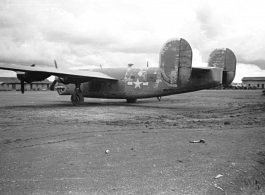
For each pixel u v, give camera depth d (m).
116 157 5.34
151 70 18.77
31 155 5.48
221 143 6.53
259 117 12.20
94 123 10.10
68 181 4.07
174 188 3.85
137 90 19.34
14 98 30.81
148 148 6.06
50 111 14.99
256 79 110.50
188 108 17.56
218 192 3.77
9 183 3.98
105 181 4.09
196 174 4.38
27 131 8.29
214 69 15.74
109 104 21.14
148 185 3.95
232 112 14.73
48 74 17.42
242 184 4.10
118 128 8.88
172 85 14.86
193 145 6.33
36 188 3.80
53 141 6.81
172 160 5.13
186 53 14.31
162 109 16.69
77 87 19.48
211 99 30.33
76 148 6.08
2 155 5.47
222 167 4.70
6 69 15.03
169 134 7.75
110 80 20.33
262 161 5.06
